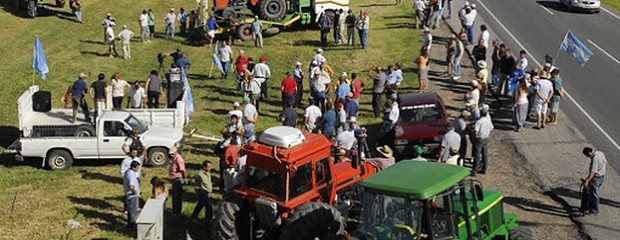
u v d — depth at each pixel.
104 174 25.81
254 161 17.77
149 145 26.25
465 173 15.38
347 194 18.84
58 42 44.78
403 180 14.88
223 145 22.12
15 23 48.53
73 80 37.50
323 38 41.97
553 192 22.50
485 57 33.62
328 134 25.98
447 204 14.79
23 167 26.67
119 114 27.00
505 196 22.27
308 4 45.03
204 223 20.77
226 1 44.47
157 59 41.31
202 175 20.44
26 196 23.41
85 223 21.14
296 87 31.38
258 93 31.73
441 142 23.70
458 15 44.56
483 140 23.69
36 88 30.09
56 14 51.03
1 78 37.47
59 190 24.05
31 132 26.83
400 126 25.39
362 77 36.25
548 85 27.72
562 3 50.25
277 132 18.02
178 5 54.78
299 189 17.70
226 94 35.06
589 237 19.70
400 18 47.34
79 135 26.78
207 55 42.03
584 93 32.22
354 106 27.12
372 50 40.78
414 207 14.40
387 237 14.61
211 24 43.59
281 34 45.09
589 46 40.28
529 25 44.72
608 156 25.33
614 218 20.83
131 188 20.25
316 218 17.19
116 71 39.03
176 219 21.00
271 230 17.94
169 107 31.41
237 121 24.56
